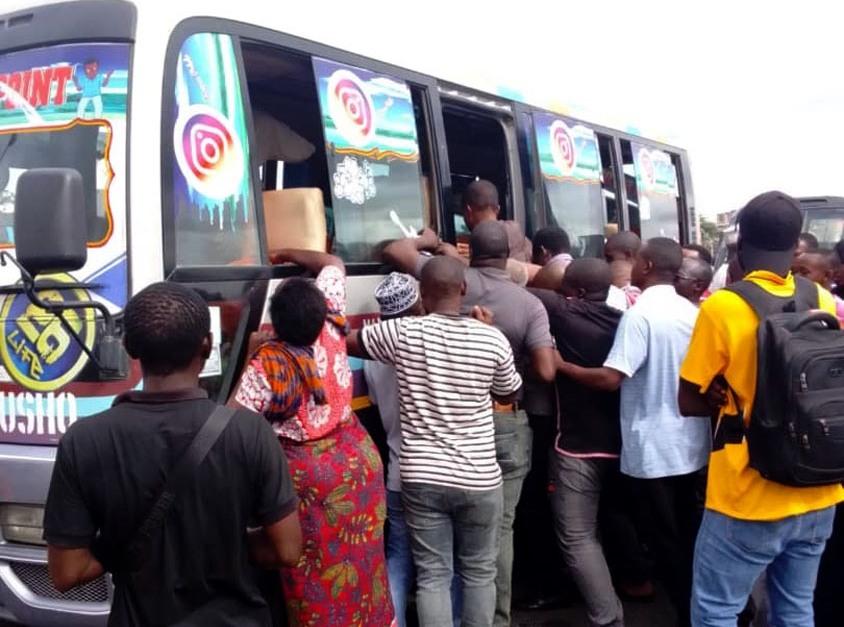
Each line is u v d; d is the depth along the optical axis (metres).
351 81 4.32
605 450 4.19
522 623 4.83
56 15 3.30
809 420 2.80
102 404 3.05
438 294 3.60
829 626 4.04
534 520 4.99
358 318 4.20
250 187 3.65
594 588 4.17
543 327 4.02
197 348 2.29
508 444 4.04
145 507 2.15
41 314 3.13
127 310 2.27
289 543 2.34
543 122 6.30
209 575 2.21
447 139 6.13
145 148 3.15
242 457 2.22
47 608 3.19
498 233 4.09
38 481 3.07
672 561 4.14
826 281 4.80
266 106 4.64
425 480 3.52
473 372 3.52
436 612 3.57
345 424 3.17
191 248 3.31
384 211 4.49
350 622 3.03
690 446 4.02
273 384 2.91
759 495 3.00
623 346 3.95
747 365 2.99
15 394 3.18
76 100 3.24
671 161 9.59
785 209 3.09
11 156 3.32
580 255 6.68
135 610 2.21
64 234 2.70
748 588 3.14
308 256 3.69
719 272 6.51
